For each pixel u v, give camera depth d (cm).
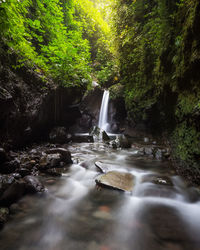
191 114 256
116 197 278
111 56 1433
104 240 185
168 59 405
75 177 351
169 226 207
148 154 536
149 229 202
